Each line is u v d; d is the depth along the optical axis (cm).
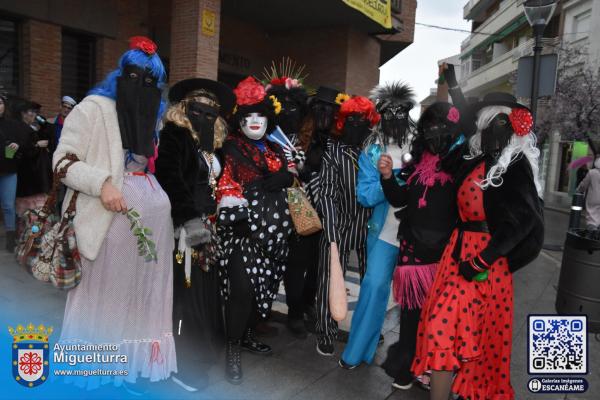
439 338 236
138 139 228
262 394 272
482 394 252
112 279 233
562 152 2267
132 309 241
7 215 527
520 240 228
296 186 316
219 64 1153
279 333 361
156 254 234
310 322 378
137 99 229
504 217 230
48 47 825
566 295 391
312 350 334
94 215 226
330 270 297
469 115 260
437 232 269
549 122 1571
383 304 302
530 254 239
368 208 319
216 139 273
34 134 546
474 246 245
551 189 2309
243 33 1220
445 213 269
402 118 303
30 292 400
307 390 280
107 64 920
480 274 236
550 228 1132
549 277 611
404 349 287
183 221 241
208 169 262
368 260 307
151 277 242
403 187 284
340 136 337
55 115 847
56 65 841
